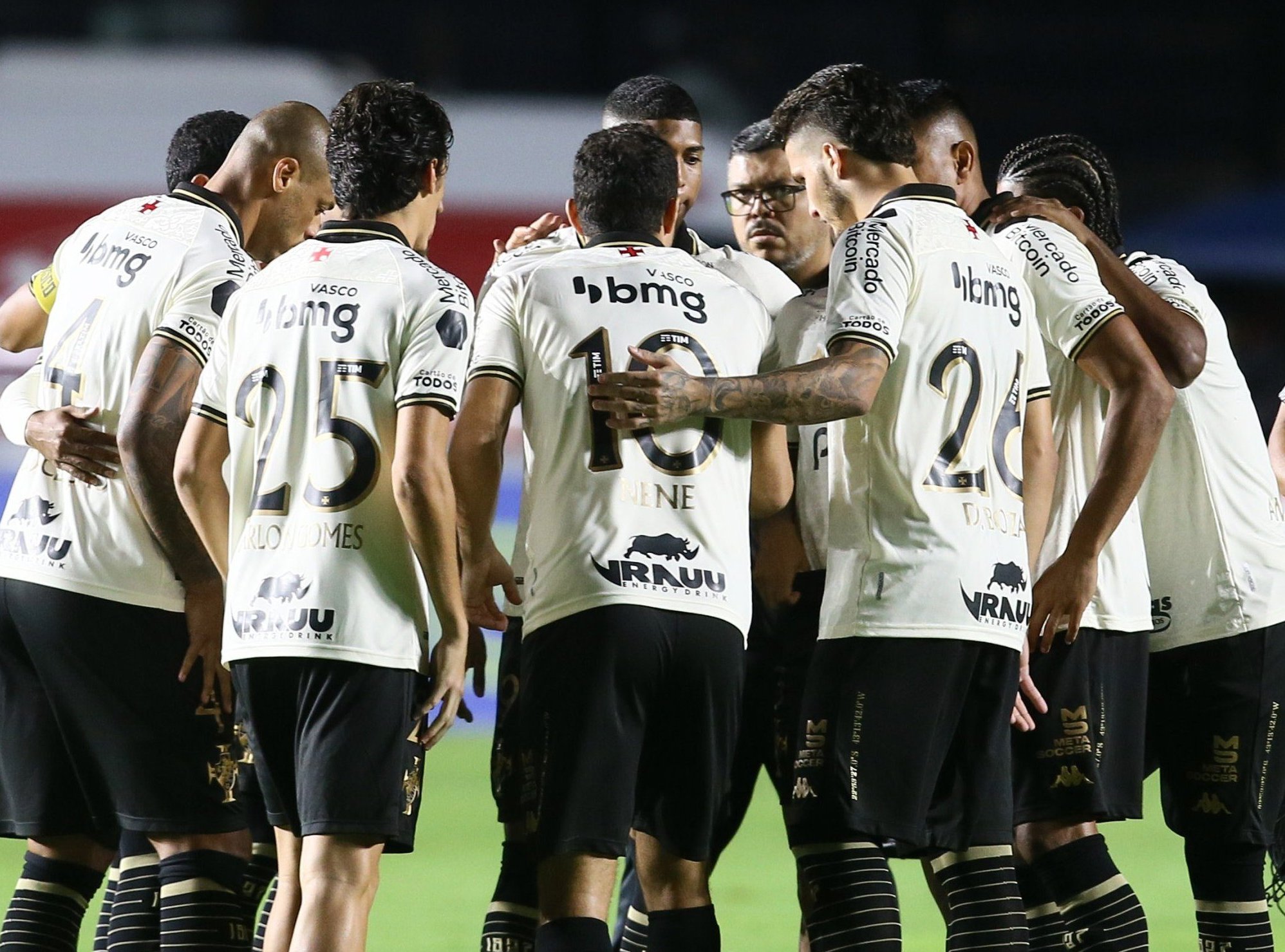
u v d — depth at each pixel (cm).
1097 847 1293
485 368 1166
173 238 1295
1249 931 1348
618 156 1204
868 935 1132
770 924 1834
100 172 4934
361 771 1096
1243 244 5797
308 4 7175
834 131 1214
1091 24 7719
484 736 3662
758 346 1195
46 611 1257
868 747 1136
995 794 1170
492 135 5275
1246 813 1345
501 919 1262
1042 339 1293
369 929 1794
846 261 1153
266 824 1345
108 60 5069
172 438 1227
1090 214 1431
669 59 7544
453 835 2456
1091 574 1225
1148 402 1226
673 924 1199
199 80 5081
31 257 4875
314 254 1158
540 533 1151
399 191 1166
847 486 1175
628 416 1101
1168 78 7738
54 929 1291
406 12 7300
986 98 7738
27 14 6900
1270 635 1352
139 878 1295
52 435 1252
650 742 1162
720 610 1144
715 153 5344
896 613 1143
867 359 1116
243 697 1136
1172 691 1380
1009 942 1154
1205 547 1362
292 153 1354
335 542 1111
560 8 7456
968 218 1217
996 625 1157
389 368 1122
